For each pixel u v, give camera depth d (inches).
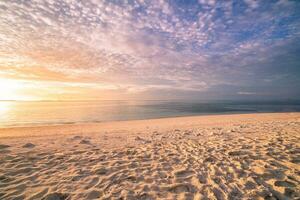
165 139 251.3
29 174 131.2
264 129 285.6
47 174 131.2
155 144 221.9
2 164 149.6
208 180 118.9
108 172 135.2
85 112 1085.1
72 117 796.0
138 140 249.1
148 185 114.7
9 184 116.3
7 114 920.9
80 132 333.7
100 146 214.1
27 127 432.8
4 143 229.3
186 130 326.3
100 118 752.3
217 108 1481.3
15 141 243.1
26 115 877.8
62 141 243.8
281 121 380.2
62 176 127.9
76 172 134.7
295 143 188.7
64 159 163.3
